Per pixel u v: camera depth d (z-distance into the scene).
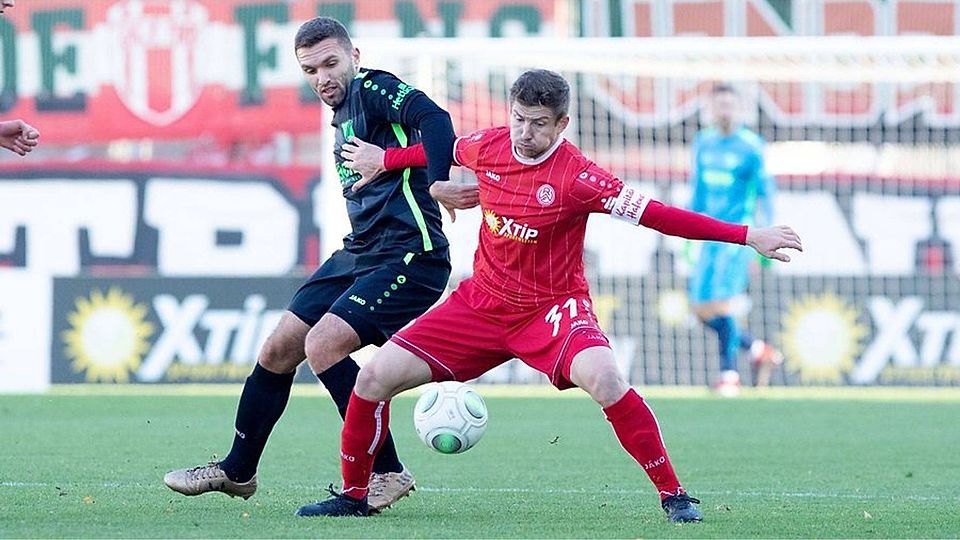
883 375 51.41
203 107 57.00
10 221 54.09
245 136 57.06
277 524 17.97
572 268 18.30
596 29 57.12
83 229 53.97
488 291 18.55
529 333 18.41
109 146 59.47
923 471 27.25
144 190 53.94
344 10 56.69
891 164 56.03
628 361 52.78
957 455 30.23
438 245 19.84
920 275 52.81
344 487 19.11
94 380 50.22
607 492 23.17
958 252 54.69
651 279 52.75
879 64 51.84
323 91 19.97
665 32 57.19
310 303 20.00
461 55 41.69
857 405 43.62
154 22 56.91
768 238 17.41
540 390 50.50
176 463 26.97
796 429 36.00
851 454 30.39
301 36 19.89
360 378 18.55
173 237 54.03
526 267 18.16
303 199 54.00
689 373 52.72
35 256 54.00
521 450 30.55
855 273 53.41
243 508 20.02
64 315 50.38
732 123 46.44
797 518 19.33
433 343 18.61
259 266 53.88
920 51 40.53
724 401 45.19
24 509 19.62
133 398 44.69
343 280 20.09
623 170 56.91
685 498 18.47
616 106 56.81
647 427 18.08
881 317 52.12
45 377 50.25
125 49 56.91
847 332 51.84
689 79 56.84
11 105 57.31
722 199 46.38
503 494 22.77
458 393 19.67
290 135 57.50
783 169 56.22
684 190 57.00
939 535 17.66
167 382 50.12
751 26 57.31
